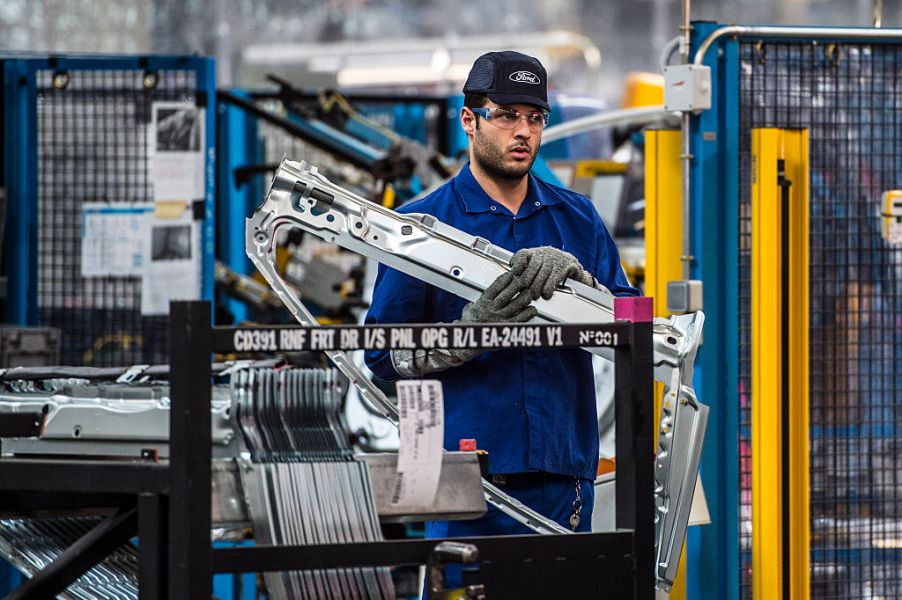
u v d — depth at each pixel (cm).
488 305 630
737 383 904
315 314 1619
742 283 912
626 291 752
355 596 541
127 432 561
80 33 1997
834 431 922
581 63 3231
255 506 521
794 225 879
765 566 882
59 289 1178
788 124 921
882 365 930
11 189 1176
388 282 705
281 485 520
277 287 642
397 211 738
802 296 881
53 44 1986
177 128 1149
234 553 500
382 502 541
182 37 3192
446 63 2903
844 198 928
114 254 1166
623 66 3947
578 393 723
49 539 643
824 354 921
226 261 1659
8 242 1173
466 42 2986
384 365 689
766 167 873
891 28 923
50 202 1179
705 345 899
